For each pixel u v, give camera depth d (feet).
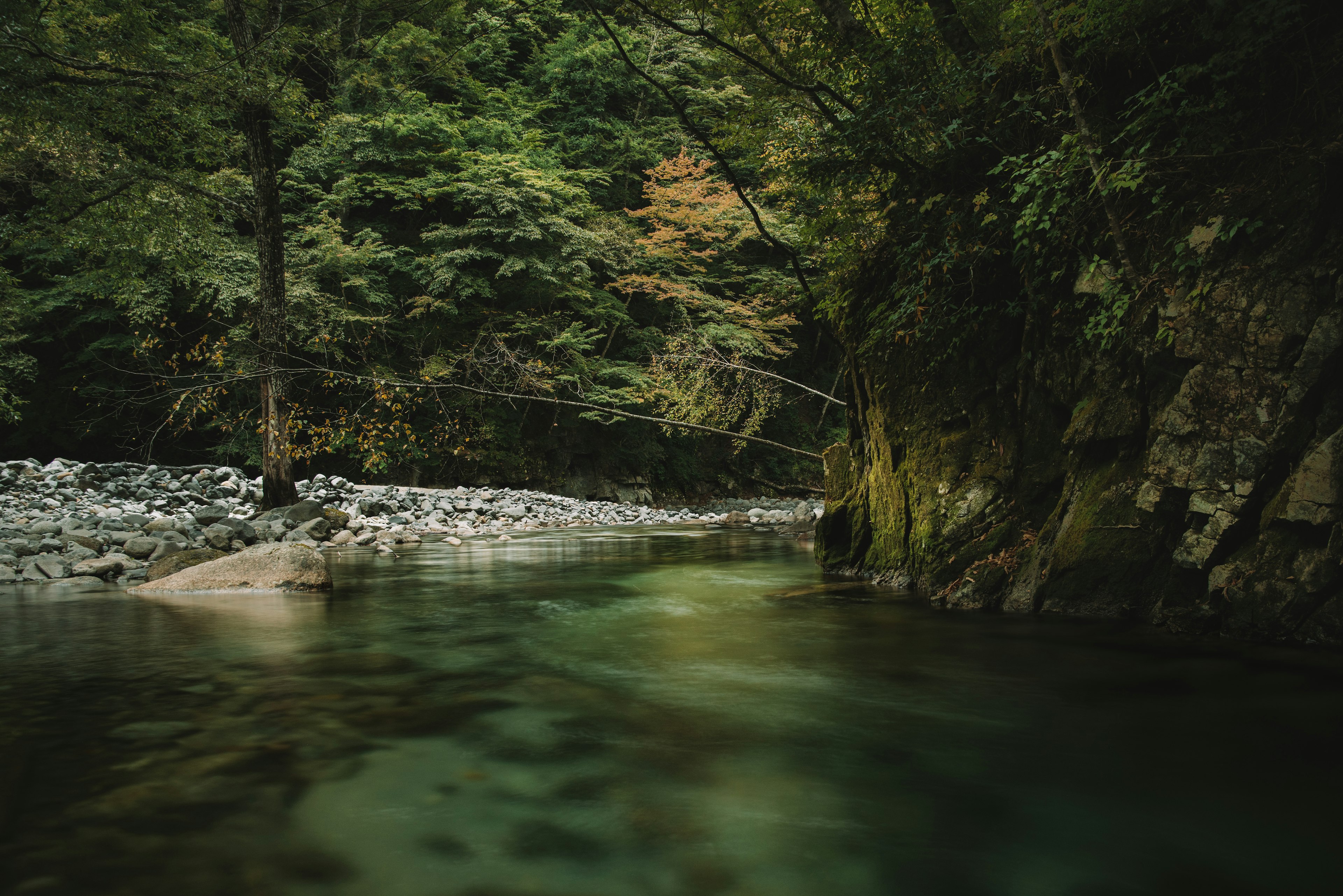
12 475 44.27
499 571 29.30
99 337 69.92
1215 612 15.89
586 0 25.89
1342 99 14.35
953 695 12.84
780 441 104.17
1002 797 9.03
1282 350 14.73
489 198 71.56
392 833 8.20
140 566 28.17
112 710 12.10
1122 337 17.54
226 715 11.87
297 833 8.18
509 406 80.59
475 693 13.08
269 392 44.32
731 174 26.61
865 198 24.71
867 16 24.36
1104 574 17.87
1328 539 14.35
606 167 92.38
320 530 39.99
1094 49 17.85
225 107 40.70
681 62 88.43
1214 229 15.69
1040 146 17.42
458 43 81.46
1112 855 7.75
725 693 13.06
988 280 21.04
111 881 7.21
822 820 8.51
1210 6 16.03
